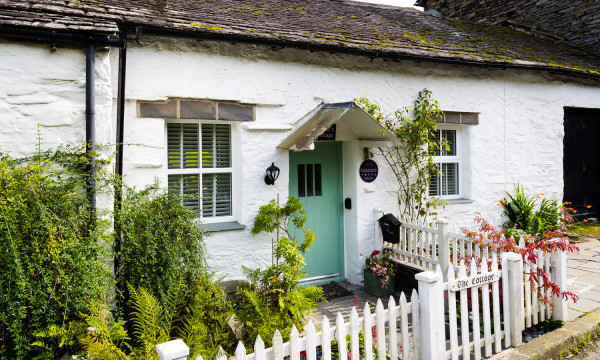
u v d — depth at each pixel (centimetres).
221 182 548
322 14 731
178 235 373
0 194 288
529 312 412
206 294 370
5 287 277
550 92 812
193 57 492
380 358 322
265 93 538
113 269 369
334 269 640
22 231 293
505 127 761
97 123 380
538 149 802
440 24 913
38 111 362
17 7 376
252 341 359
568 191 895
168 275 358
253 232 516
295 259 436
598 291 523
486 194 747
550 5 1042
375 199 625
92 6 436
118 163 443
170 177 519
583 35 984
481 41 802
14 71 355
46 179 328
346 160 630
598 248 736
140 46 464
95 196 367
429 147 661
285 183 553
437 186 732
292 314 406
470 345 367
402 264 575
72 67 372
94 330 297
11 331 272
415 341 341
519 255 398
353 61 600
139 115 468
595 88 874
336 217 638
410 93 652
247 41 492
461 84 703
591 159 928
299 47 526
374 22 761
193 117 496
